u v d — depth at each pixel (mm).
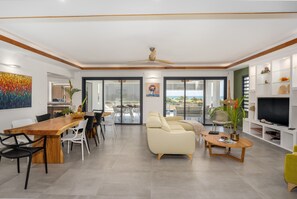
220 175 2971
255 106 5668
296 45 3848
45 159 3033
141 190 2510
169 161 3586
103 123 5383
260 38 3910
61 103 8633
